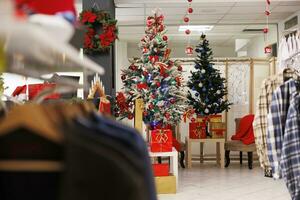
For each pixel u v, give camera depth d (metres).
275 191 5.20
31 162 1.00
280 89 3.04
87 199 0.90
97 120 1.19
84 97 3.49
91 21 5.04
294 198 2.85
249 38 11.13
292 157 2.86
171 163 5.61
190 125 7.47
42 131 1.00
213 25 9.39
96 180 0.90
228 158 7.57
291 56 3.48
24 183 1.00
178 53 12.45
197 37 10.90
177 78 5.30
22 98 2.74
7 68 1.26
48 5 1.08
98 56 5.25
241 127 7.61
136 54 11.72
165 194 5.08
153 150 5.24
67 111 1.09
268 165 3.19
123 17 8.41
